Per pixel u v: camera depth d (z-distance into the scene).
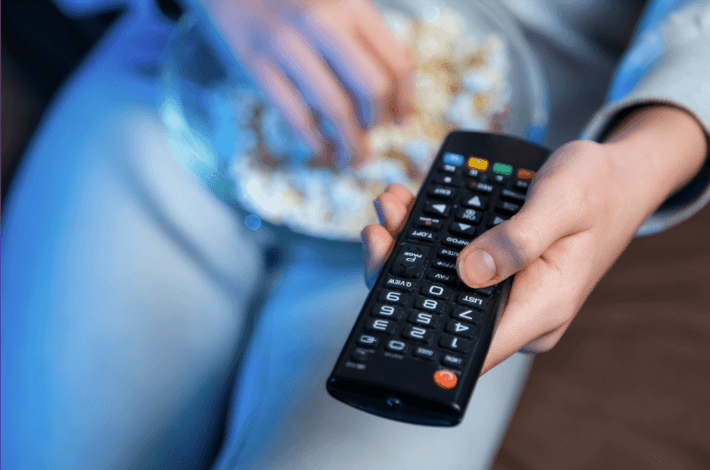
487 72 0.63
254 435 0.50
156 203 0.65
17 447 0.58
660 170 0.45
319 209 0.60
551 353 0.78
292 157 0.63
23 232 0.67
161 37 0.76
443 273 0.38
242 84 0.66
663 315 0.79
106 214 0.65
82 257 0.64
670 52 0.54
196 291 0.64
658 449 0.67
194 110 0.65
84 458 0.58
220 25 0.59
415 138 0.61
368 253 0.41
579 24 0.70
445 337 0.35
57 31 0.82
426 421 0.34
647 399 0.71
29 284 0.64
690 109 0.47
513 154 0.45
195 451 0.62
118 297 0.62
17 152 0.83
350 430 0.48
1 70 0.83
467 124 0.61
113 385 0.60
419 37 0.67
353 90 0.56
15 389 0.60
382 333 0.36
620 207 0.41
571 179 0.38
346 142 0.58
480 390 0.53
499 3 0.70
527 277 0.39
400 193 0.45
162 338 0.62
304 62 0.55
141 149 0.66
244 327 0.67
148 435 0.59
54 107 0.76
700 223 0.90
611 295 0.83
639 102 0.48
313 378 0.52
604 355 0.76
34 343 0.61
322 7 0.55
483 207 0.41
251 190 0.61
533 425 0.71
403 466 0.47
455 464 0.48
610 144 0.45
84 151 0.68
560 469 0.67
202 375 0.62
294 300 0.61
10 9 0.79
